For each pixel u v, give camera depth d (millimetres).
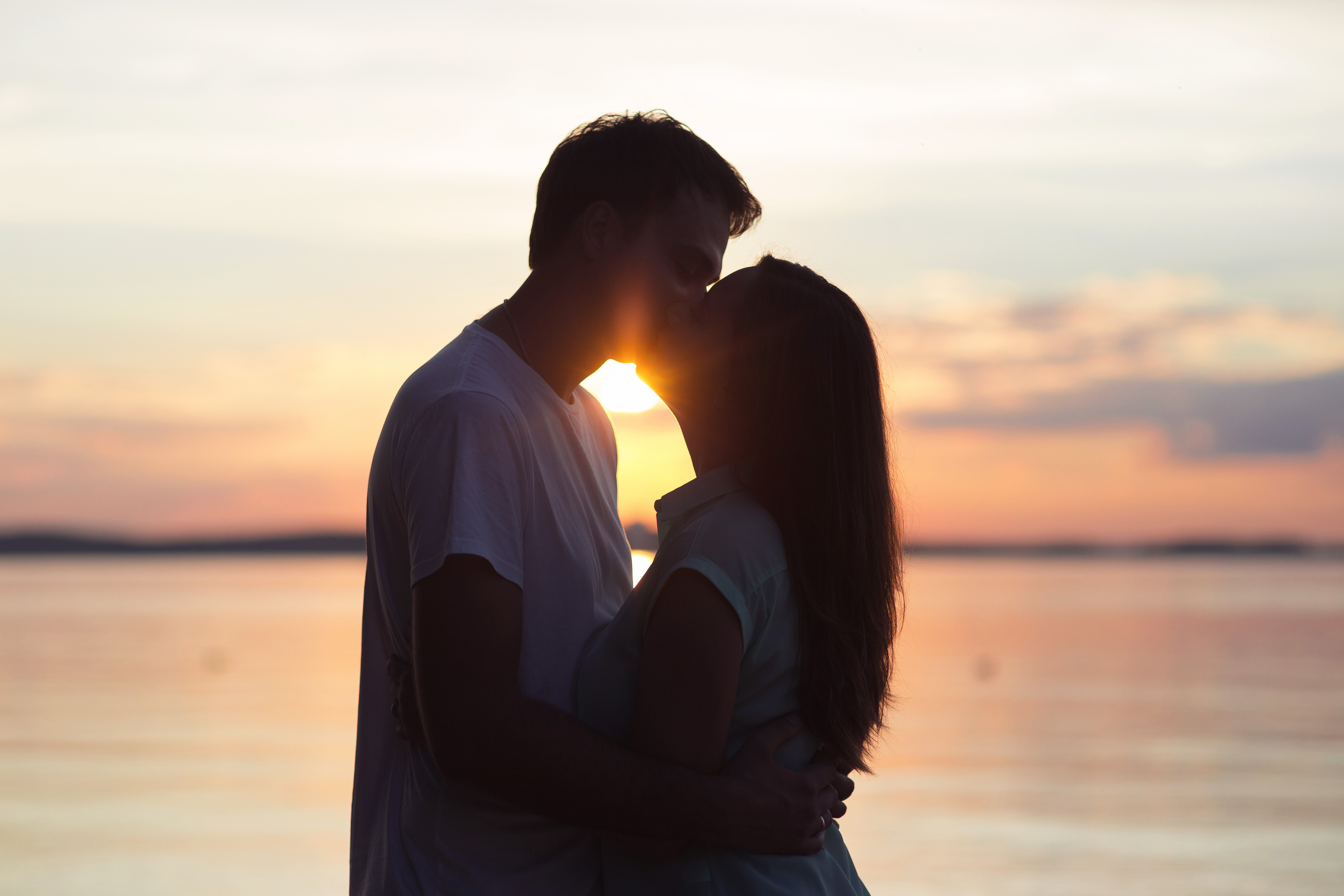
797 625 1947
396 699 2088
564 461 2152
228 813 14383
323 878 11117
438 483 1917
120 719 23766
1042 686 31219
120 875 11227
